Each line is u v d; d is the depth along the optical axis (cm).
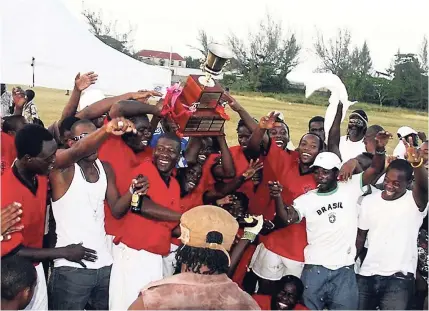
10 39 638
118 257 376
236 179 429
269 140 461
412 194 407
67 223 340
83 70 708
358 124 582
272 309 417
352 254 411
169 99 392
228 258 235
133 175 378
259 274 454
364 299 421
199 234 232
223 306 223
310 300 411
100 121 470
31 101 673
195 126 389
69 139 369
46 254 321
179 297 221
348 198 409
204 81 372
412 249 411
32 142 305
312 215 407
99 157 386
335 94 502
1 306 273
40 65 668
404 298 409
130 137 407
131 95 449
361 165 500
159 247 376
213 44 366
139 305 223
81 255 336
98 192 347
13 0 639
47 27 668
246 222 332
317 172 406
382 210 409
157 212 362
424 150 392
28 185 318
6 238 297
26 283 273
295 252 433
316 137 444
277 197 400
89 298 375
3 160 396
